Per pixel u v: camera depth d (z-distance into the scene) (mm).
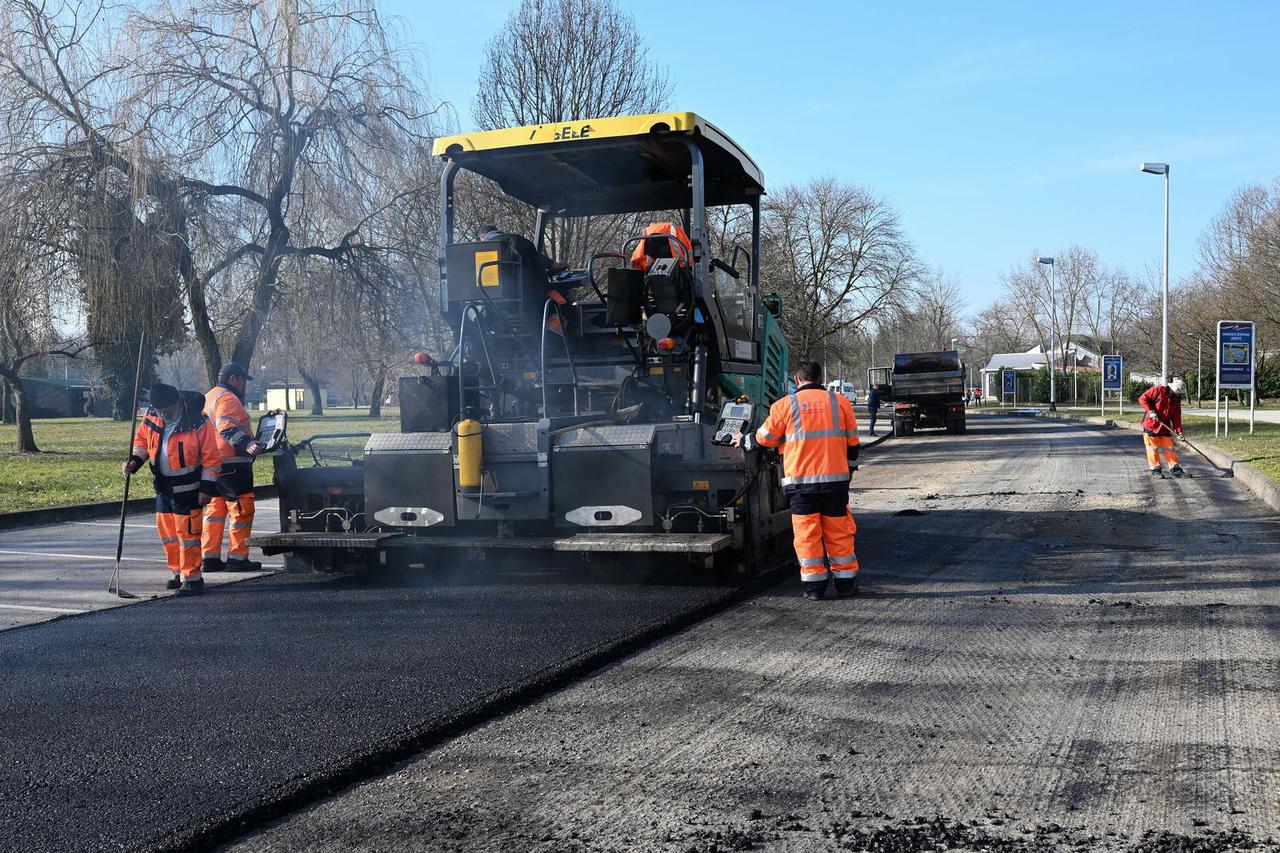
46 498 15297
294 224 22766
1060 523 11516
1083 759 4332
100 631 6910
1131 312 75188
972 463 20953
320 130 22578
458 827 3795
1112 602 7352
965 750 4457
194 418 8359
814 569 7586
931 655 6016
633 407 8242
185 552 8242
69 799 4035
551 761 4434
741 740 4633
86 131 21297
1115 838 3590
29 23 21703
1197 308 49906
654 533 7715
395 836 3732
